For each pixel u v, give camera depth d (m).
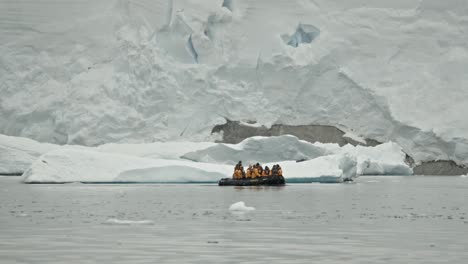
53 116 142.38
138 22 147.62
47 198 64.69
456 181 109.69
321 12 149.62
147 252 32.06
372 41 147.38
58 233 38.56
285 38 148.75
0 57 145.12
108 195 68.75
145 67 142.62
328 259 30.36
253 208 53.00
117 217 47.44
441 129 137.38
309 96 146.75
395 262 29.67
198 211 51.84
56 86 144.88
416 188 87.12
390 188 86.50
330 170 97.81
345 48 146.88
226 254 31.58
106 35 148.25
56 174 90.81
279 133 144.88
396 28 148.12
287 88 146.38
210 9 146.88
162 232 39.06
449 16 147.62
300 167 97.88
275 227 41.72
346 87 145.88
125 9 149.12
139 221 44.53
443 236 37.97
